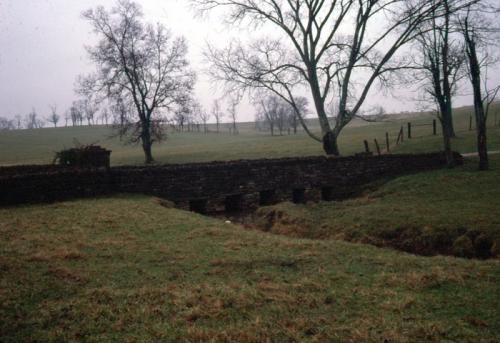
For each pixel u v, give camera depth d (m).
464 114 68.81
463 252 9.80
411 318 5.31
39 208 13.19
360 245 9.41
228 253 8.45
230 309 5.64
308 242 9.52
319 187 21.19
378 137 48.28
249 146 55.44
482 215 11.36
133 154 56.06
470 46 19.44
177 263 7.74
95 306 5.72
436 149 31.14
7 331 4.99
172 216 12.39
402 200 15.70
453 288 6.37
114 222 11.25
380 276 7.00
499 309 5.51
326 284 6.59
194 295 6.05
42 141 90.69
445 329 4.93
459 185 16.81
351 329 4.99
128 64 39.50
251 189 19.27
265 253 8.48
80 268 7.36
